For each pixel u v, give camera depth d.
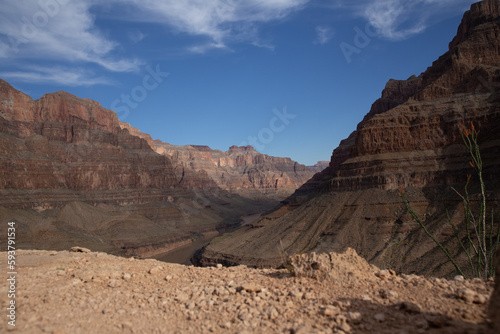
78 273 13.38
